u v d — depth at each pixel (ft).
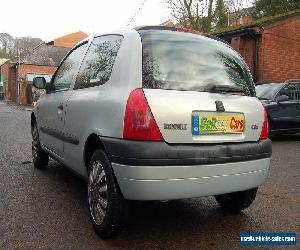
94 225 11.85
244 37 56.59
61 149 15.40
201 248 11.05
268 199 15.92
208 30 101.86
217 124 11.26
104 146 11.06
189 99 10.89
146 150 10.08
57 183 17.33
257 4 85.71
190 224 12.92
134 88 10.69
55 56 153.28
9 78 168.86
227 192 11.30
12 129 40.40
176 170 10.30
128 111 10.42
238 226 12.86
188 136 10.67
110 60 12.32
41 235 11.57
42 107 18.24
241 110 11.86
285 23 55.88
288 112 34.27
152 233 12.03
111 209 10.90
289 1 77.71
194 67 11.80
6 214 13.20
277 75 55.83
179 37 12.23
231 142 11.50
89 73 13.62
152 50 11.37
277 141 34.71
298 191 17.22
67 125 14.39
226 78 12.37
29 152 25.32
